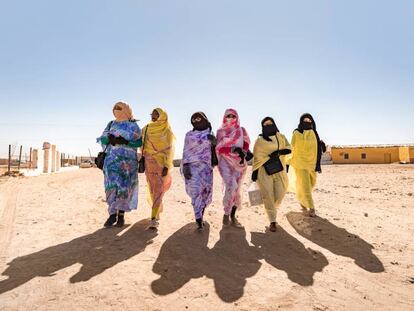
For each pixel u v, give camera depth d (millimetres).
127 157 6719
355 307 3471
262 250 5230
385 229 6504
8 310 3285
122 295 3637
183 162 6508
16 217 7406
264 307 3424
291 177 8039
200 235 5992
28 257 4762
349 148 56219
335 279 4164
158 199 6539
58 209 8461
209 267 4488
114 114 6863
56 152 39000
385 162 54219
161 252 5051
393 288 3938
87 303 3449
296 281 4086
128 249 5168
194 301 3535
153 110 6785
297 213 7914
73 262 4586
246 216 7656
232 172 6680
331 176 21906
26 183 17641
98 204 9406
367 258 4918
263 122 6895
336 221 7148
